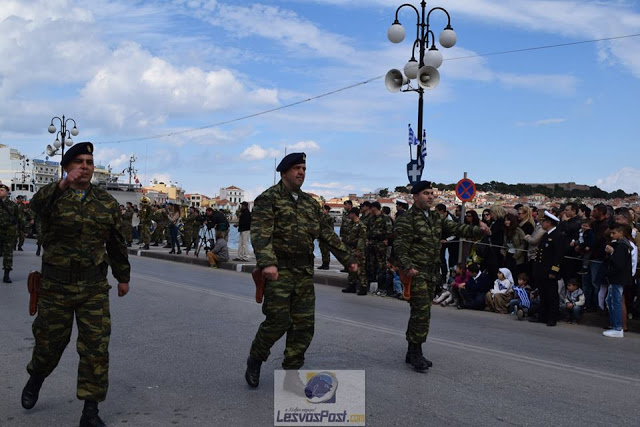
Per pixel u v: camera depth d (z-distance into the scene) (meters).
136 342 7.10
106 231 4.34
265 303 5.01
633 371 6.47
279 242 4.99
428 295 6.12
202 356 6.45
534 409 4.94
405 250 6.09
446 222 6.39
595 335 8.73
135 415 4.61
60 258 4.19
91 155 4.25
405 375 5.89
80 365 4.24
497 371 6.18
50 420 4.47
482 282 10.88
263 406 4.85
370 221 13.03
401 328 8.50
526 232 11.16
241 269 17.23
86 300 4.24
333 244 5.28
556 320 9.45
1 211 12.16
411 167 15.12
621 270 8.62
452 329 8.72
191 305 9.95
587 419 4.73
